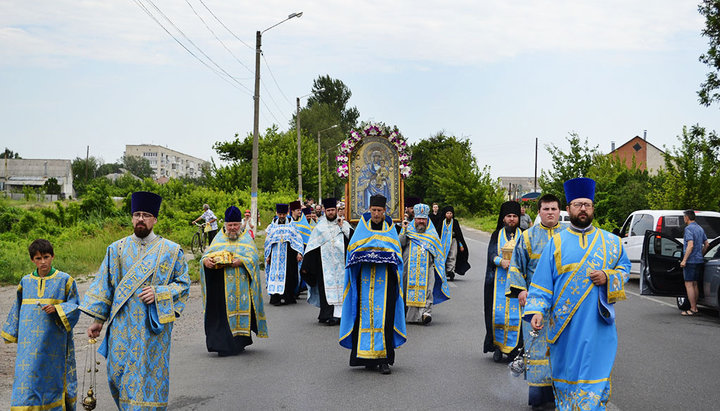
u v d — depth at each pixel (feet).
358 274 26.35
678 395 21.97
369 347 25.53
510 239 26.66
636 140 232.53
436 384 23.59
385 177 71.41
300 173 136.67
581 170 123.44
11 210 105.50
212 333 29.12
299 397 22.30
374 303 25.91
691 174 80.02
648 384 23.35
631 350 29.25
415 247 35.99
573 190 17.67
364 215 26.68
